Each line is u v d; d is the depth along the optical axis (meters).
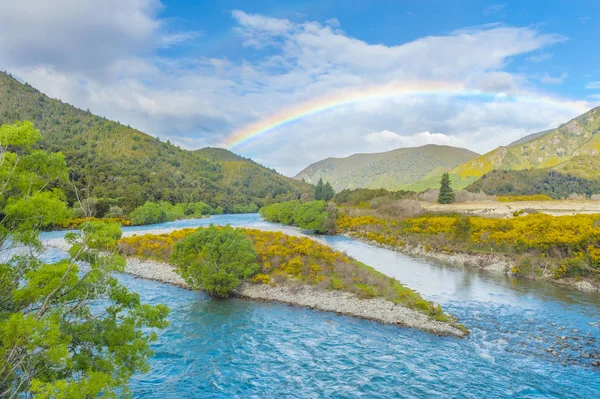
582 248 49.06
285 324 31.42
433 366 23.77
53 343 10.55
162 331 29.58
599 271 44.06
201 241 41.28
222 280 38.38
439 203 128.88
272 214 131.12
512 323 31.42
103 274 14.52
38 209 13.28
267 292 39.66
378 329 30.25
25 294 11.99
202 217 152.38
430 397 20.11
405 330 30.03
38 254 15.03
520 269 50.00
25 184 13.57
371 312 33.59
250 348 26.58
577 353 25.42
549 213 80.56
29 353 11.18
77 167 141.12
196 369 23.38
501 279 47.88
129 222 108.12
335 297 37.44
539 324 31.14
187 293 40.75
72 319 15.08
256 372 23.06
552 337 28.31
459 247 65.81
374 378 22.25
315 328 30.55
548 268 48.75
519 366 23.62
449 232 74.38
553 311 34.56
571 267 45.81
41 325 10.63
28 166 13.96
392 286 40.62
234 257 39.97
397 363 24.22
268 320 32.38
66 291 13.27
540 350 26.02
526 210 85.75
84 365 12.94
